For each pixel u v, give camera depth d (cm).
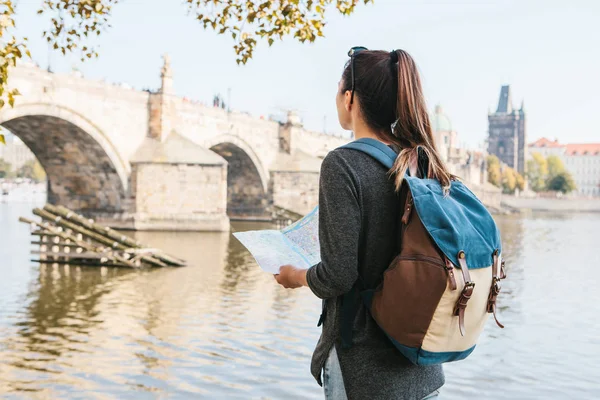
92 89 5081
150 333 1623
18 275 2608
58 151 5441
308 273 372
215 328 1694
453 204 371
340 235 358
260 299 2170
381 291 362
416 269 349
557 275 3091
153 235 5056
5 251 3553
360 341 370
